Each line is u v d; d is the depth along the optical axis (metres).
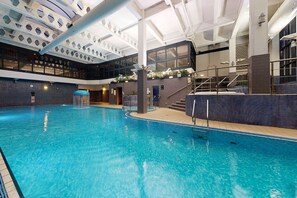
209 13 8.30
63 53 14.85
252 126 4.36
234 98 4.91
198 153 3.42
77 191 2.08
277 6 7.74
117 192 2.07
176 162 2.99
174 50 12.25
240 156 3.23
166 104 11.91
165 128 5.23
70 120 7.41
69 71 17.95
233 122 4.92
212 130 4.18
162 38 11.50
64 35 8.09
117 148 3.74
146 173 2.57
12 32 11.01
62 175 2.48
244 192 2.04
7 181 2.14
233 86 9.96
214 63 13.64
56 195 1.99
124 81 15.12
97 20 6.10
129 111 9.69
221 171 2.62
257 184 2.22
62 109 12.51
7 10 8.22
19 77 13.76
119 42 13.59
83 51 14.02
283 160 3.03
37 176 2.44
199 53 14.41
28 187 2.15
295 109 3.97
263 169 2.66
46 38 10.47
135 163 2.95
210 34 11.02
